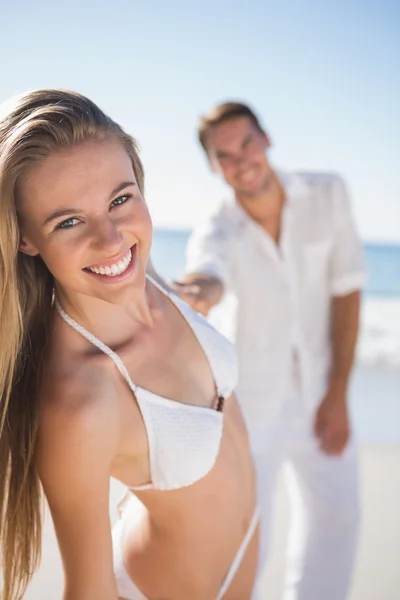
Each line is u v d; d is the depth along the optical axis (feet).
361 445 14.52
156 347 4.55
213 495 4.65
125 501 5.22
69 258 3.86
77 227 3.81
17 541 4.59
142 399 4.33
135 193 3.94
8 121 3.80
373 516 11.53
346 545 8.46
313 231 8.71
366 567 10.05
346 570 8.46
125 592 4.79
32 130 3.70
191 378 4.68
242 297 8.73
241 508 4.96
